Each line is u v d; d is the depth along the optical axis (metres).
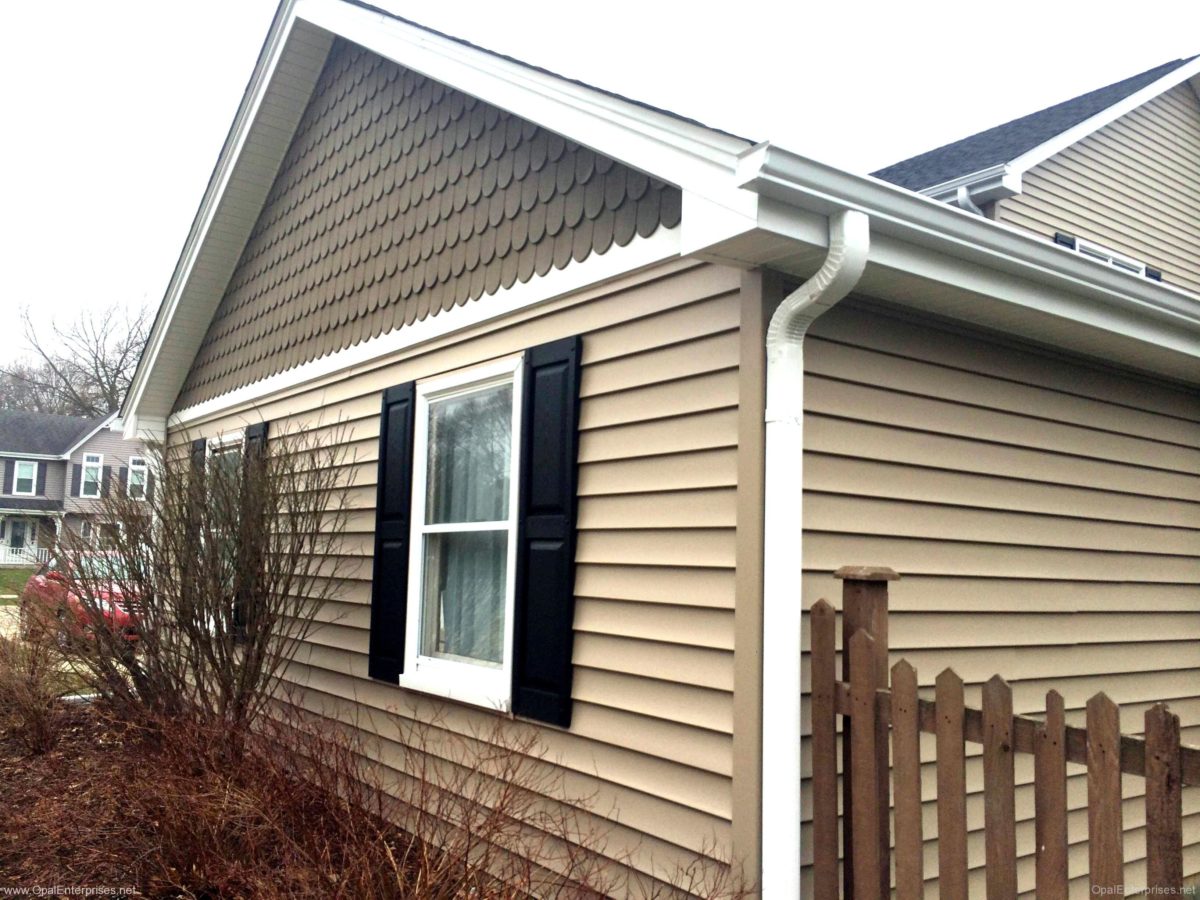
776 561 3.05
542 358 4.25
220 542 5.87
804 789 3.09
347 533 5.94
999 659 3.81
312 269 6.88
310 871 3.42
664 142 3.11
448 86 5.06
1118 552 4.41
